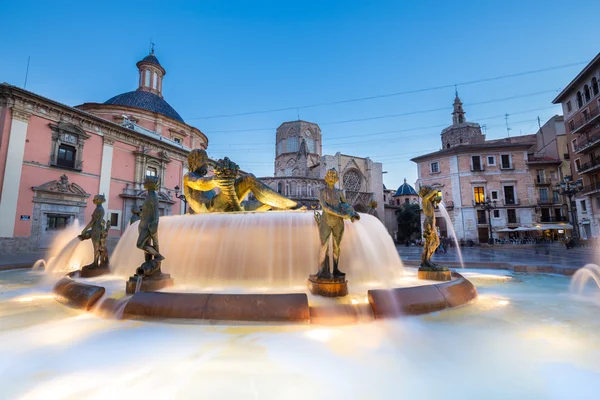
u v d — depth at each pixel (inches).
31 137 780.0
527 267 333.4
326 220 150.0
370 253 191.3
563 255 684.1
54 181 815.7
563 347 105.6
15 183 740.7
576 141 1272.1
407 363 93.5
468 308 158.1
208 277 180.7
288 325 123.5
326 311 127.4
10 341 109.7
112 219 968.9
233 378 83.6
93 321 132.7
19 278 304.7
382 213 2175.2
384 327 124.5
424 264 198.2
